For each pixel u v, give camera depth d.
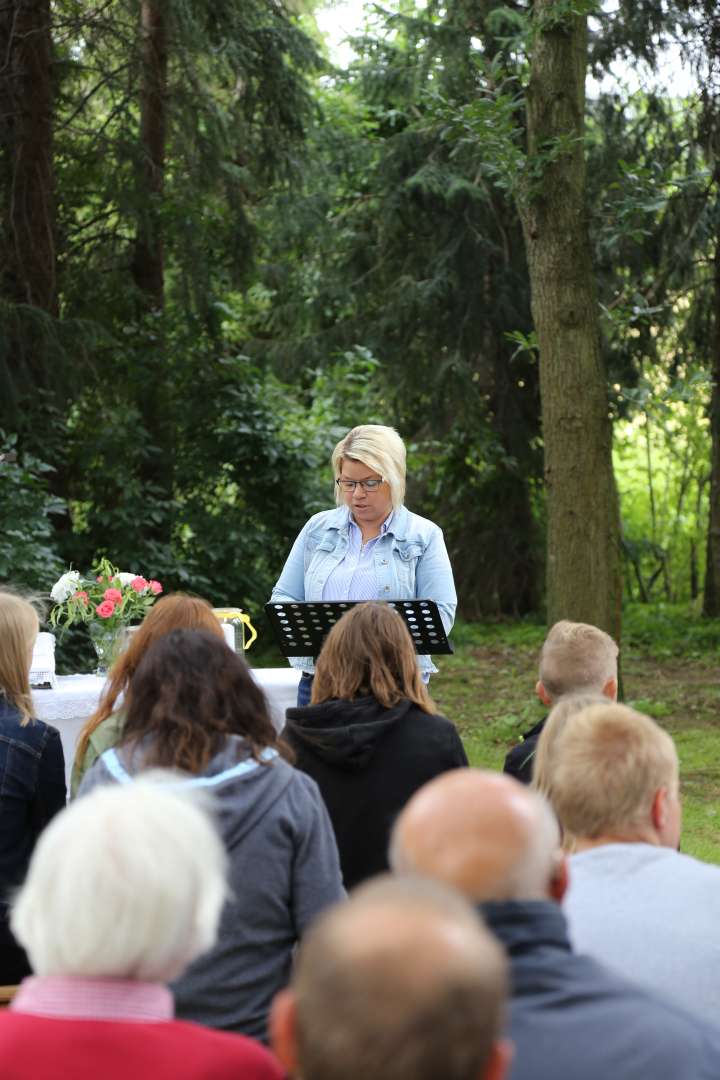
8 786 3.21
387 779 3.03
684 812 6.74
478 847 1.51
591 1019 1.43
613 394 8.43
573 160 8.00
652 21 12.03
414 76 13.83
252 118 12.52
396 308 14.16
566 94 7.96
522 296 14.23
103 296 12.52
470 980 1.07
